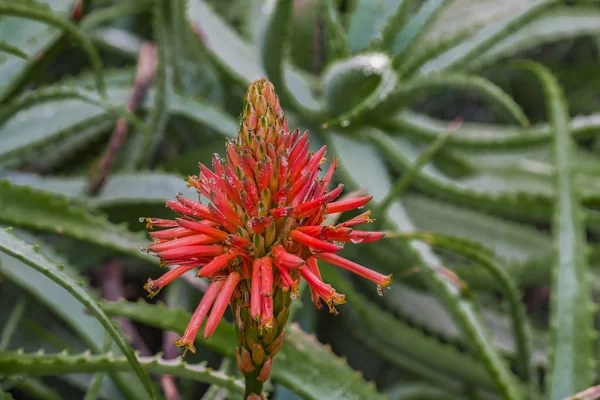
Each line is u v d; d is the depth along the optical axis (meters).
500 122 2.19
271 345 0.90
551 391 1.10
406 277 1.50
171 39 1.52
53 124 1.33
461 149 1.62
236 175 0.87
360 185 1.47
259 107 0.87
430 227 1.68
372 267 1.56
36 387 1.11
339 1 1.84
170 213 1.34
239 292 0.88
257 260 0.86
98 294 1.12
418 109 2.11
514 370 1.50
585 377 1.10
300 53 1.80
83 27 1.66
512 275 1.50
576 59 2.36
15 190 1.08
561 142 1.23
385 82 1.22
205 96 1.69
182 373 1.00
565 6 1.82
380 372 1.58
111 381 1.20
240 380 1.01
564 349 1.11
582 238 1.16
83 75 1.62
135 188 1.33
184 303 1.35
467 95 2.19
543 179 1.74
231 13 2.01
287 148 0.88
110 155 1.30
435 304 1.60
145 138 1.43
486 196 1.49
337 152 1.54
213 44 1.55
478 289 1.53
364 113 1.54
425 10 1.57
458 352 1.35
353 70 1.44
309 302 1.39
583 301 1.12
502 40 1.75
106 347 1.05
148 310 1.04
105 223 1.11
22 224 1.08
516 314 1.16
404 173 1.60
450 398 1.44
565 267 1.15
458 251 1.12
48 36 1.37
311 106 1.60
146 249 0.86
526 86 2.14
